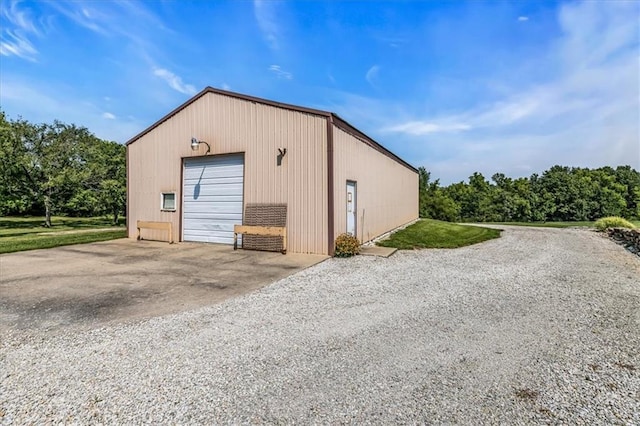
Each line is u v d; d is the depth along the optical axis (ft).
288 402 7.23
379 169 37.45
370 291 16.05
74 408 6.99
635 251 27.63
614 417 6.70
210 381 8.11
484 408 6.98
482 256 25.70
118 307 13.73
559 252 27.53
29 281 17.84
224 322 12.07
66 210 73.87
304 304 14.11
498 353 9.57
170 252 26.99
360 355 9.48
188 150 32.19
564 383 7.98
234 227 28.27
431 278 18.58
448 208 89.51
